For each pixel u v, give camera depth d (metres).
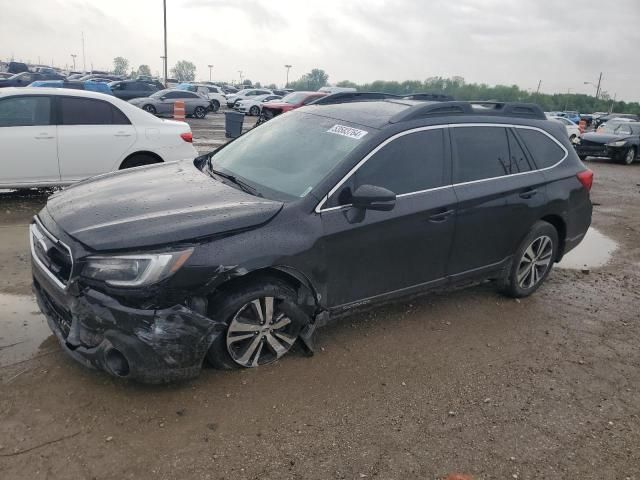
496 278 5.06
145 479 2.70
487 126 4.74
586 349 4.45
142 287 3.03
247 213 3.43
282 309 3.62
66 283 3.18
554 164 5.27
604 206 10.94
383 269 4.06
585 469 3.03
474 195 4.47
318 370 3.76
